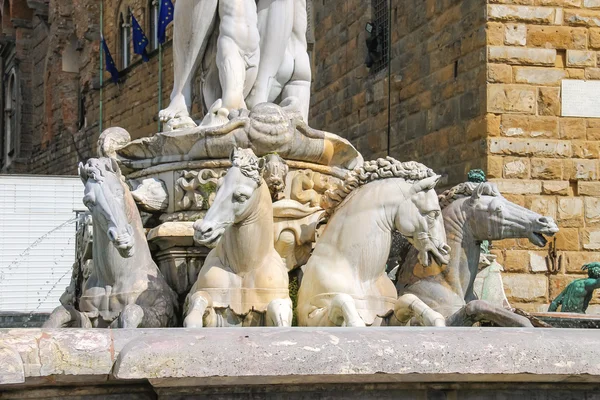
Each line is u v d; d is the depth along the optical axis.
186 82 12.68
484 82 22.20
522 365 6.61
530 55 22.23
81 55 64.69
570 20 22.38
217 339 6.29
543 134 22.11
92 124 62.00
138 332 6.47
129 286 10.10
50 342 6.23
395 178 10.32
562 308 18.36
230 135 11.10
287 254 11.07
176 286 11.03
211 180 11.16
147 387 6.69
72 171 65.12
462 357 6.54
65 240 25.09
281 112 11.24
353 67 30.09
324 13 32.28
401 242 11.77
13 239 24.78
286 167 10.67
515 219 11.06
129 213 10.16
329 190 10.85
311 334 6.46
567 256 21.72
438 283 11.14
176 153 11.46
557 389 7.10
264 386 6.61
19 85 77.88
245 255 9.74
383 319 10.15
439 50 24.36
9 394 6.43
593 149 22.20
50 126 70.81
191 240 10.99
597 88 22.33
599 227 21.94
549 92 22.19
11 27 80.12
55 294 24.91
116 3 58.84
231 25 12.22
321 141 11.60
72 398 6.55
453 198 11.47
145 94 53.56
